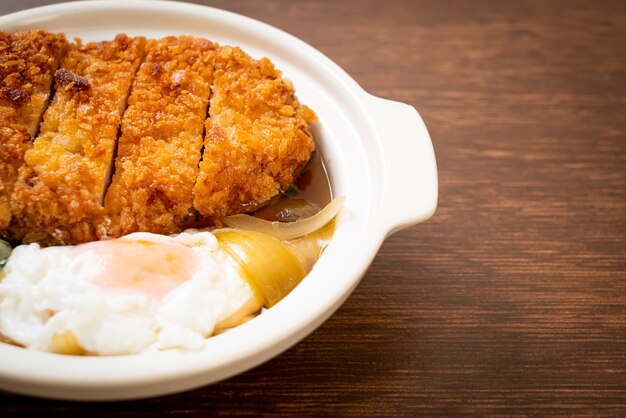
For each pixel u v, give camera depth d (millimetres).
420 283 388
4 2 472
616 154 461
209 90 384
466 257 402
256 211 373
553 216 425
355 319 371
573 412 351
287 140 366
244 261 340
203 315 323
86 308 311
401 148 363
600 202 435
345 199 366
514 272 398
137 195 346
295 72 407
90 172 344
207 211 356
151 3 416
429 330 371
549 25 544
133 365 289
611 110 488
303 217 371
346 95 390
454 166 444
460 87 489
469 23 537
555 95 493
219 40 417
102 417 330
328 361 355
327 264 332
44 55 371
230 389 342
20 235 343
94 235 344
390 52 504
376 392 348
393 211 339
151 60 386
